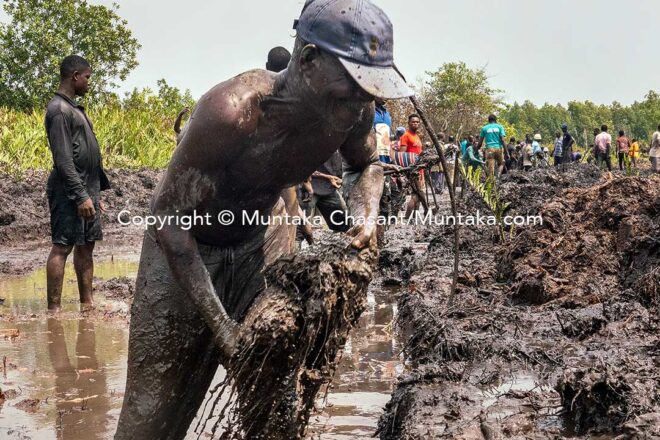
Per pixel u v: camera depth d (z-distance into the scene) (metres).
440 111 43.19
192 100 40.50
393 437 4.21
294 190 3.77
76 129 7.43
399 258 10.06
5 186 15.08
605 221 7.32
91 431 4.46
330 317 2.95
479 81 44.59
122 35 33.44
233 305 3.51
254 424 3.03
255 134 3.02
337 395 4.98
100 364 5.78
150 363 3.41
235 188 3.15
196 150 2.99
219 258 3.41
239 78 3.01
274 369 2.95
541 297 6.52
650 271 6.18
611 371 3.99
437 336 5.40
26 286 9.00
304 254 2.97
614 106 134.38
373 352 5.99
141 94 31.81
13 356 5.97
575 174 15.85
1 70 31.67
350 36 2.78
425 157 4.67
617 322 5.46
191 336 3.39
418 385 4.51
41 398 5.02
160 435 3.48
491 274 7.67
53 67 31.50
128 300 8.09
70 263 10.98
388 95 2.78
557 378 4.38
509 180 13.26
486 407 4.07
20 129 19.23
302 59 2.89
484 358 4.97
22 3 31.84
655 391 3.85
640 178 7.71
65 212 7.49
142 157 22.61
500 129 20.52
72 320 7.16
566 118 131.75
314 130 3.04
